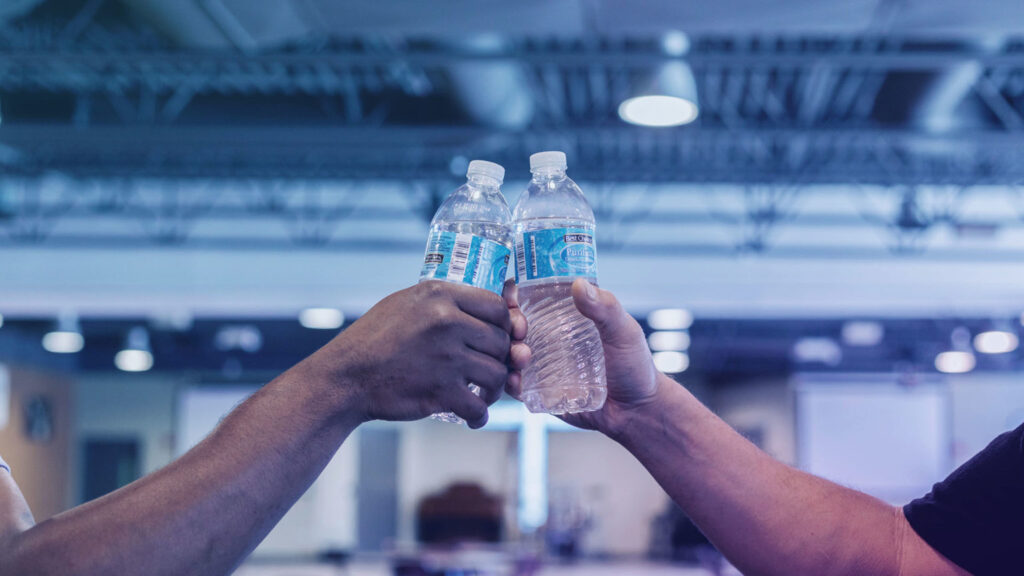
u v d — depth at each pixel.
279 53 6.03
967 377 17.94
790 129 7.63
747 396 18.97
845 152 9.19
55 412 16.64
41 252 10.29
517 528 18.08
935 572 1.10
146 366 16.75
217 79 7.31
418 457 18.78
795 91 7.56
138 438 18.41
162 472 0.77
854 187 10.32
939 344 16.58
